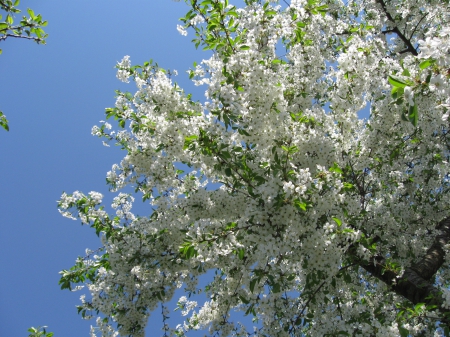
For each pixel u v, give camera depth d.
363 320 5.78
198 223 5.46
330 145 6.02
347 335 5.41
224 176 6.61
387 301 7.27
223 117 5.07
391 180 8.22
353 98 6.18
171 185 7.12
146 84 7.45
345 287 6.99
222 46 5.92
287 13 7.11
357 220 6.31
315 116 6.18
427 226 8.62
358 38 6.32
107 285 7.78
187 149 6.06
